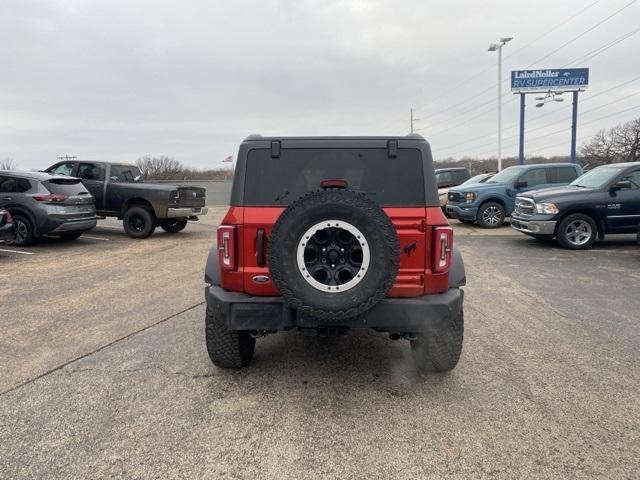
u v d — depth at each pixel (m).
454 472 2.58
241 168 3.48
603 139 59.41
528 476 2.54
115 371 3.94
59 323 5.27
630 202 9.88
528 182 14.08
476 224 15.01
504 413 3.21
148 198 12.58
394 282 3.18
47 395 3.50
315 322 3.23
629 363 4.05
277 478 2.54
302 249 3.06
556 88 31.50
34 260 9.37
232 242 3.39
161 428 3.04
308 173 3.50
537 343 4.56
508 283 7.07
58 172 13.12
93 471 2.60
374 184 3.46
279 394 3.52
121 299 6.31
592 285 6.91
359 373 3.90
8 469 2.61
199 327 5.12
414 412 3.24
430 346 3.67
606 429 3.00
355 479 2.52
